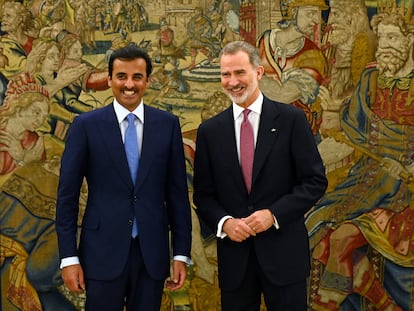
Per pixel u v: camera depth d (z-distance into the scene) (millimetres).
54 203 4418
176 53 4461
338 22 4543
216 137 3623
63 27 4383
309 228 4566
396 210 4590
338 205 4566
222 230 3518
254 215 3420
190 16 4453
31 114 4383
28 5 4352
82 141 3465
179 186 3596
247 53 3506
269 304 3607
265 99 3658
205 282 4547
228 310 3660
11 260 4410
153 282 3467
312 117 4559
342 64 4555
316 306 4590
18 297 4426
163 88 4465
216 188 3654
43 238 4422
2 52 4344
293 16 4516
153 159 3477
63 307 4469
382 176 4578
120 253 3391
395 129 4570
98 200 3445
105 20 4395
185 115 4488
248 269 3602
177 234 3594
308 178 3533
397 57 4555
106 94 4418
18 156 4383
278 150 3543
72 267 3404
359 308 4602
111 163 3434
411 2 4539
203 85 4488
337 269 4586
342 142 4562
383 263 4602
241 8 4477
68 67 4395
